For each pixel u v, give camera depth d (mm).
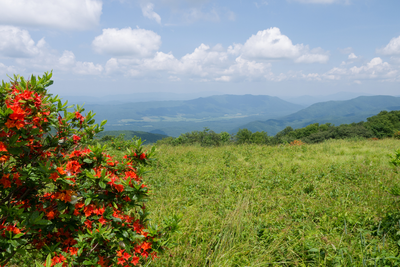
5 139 2061
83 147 2852
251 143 18484
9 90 2229
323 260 3508
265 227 4672
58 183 2133
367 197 5719
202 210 5621
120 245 2314
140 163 2840
